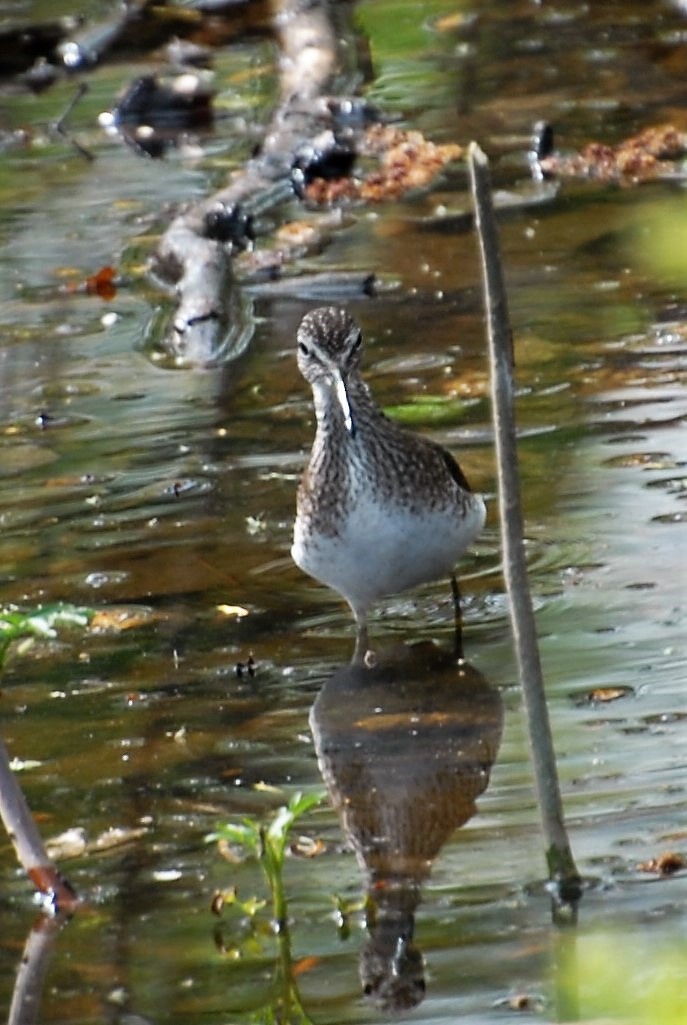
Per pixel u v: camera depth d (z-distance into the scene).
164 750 10.29
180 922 8.73
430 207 19.31
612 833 9.05
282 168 20.47
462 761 9.95
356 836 9.30
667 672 10.59
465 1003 7.88
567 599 11.51
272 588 12.14
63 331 17.08
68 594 12.09
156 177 21.12
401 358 15.58
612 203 18.62
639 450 13.38
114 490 13.59
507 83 22.81
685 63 22.84
